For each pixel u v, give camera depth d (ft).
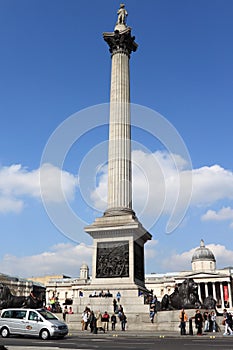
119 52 170.50
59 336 87.76
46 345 71.82
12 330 90.07
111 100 163.32
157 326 113.91
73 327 120.06
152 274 455.22
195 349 64.85
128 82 167.02
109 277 133.90
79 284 411.75
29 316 90.17
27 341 81.20
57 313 130.21
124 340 85.56
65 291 432.66
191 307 122.62
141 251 144.66
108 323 116.06
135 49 178.81
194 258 448.24
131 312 124.36
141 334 101.65
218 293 406.62
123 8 184.14
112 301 127.03
